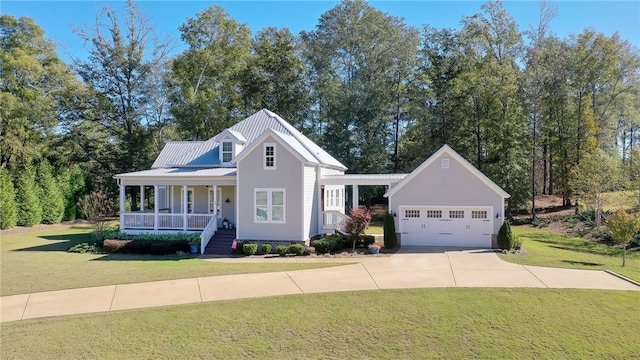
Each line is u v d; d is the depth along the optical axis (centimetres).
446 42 4319
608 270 1669
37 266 1847
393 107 4666
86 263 1927
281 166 2256
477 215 2261
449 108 4106
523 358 918
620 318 1121
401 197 2342
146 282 1505
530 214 4025
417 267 1733
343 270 1689
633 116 4347
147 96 4428
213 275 1606
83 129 4294
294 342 995
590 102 3941
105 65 4222
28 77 3978
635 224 1847
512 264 1772
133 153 4319
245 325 1090
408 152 4678
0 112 3616
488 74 3778
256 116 2997
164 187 3134
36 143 4006
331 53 4862
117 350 955
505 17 3962
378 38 4712
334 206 3069
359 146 4553
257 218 2284
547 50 4000
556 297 1287
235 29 4697
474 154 4119
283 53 4444
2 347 970
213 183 2477
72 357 923
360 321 1111
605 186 3111
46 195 3731
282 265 1825
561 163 3981
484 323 1092
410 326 1078
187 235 2394
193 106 4416
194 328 1072
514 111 3762
